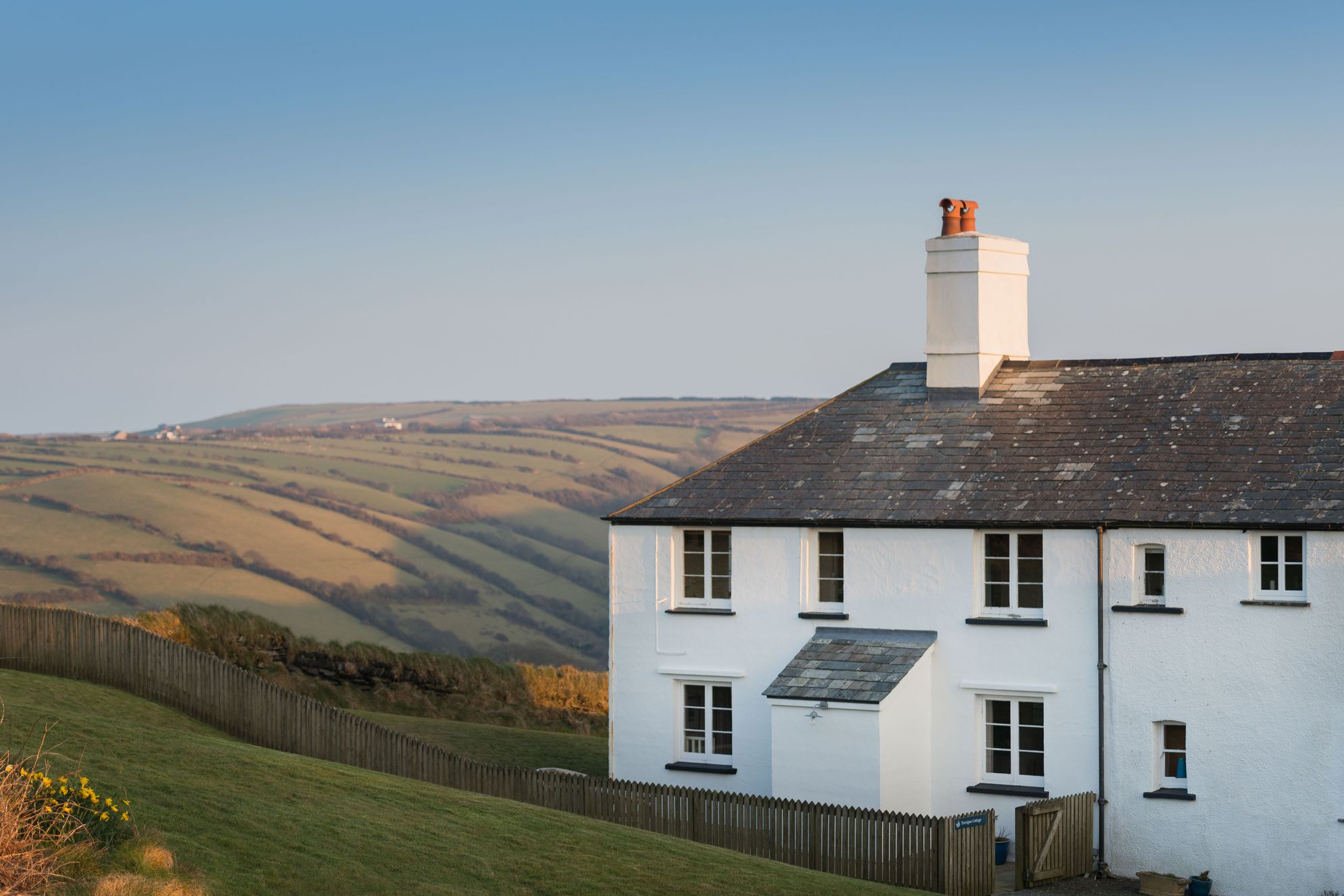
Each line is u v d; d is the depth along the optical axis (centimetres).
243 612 4522
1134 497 2828
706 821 2611
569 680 5194
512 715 4812
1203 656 2708
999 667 2905
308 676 4481
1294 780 2625
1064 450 3039
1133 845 2748
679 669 3195
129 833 1744
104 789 1952
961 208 3384
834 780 2834
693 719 3216
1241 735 2669
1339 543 2603
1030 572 2927
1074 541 2844
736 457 3338
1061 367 3319
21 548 13375
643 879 2073
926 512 2984
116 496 15338
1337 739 2591
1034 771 2891
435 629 12519
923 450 3180
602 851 2200
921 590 2988
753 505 3164
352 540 14800
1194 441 2939
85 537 13938
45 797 1708
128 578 12769
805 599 3091
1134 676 2766
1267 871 2638
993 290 3331
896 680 2845
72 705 2916
